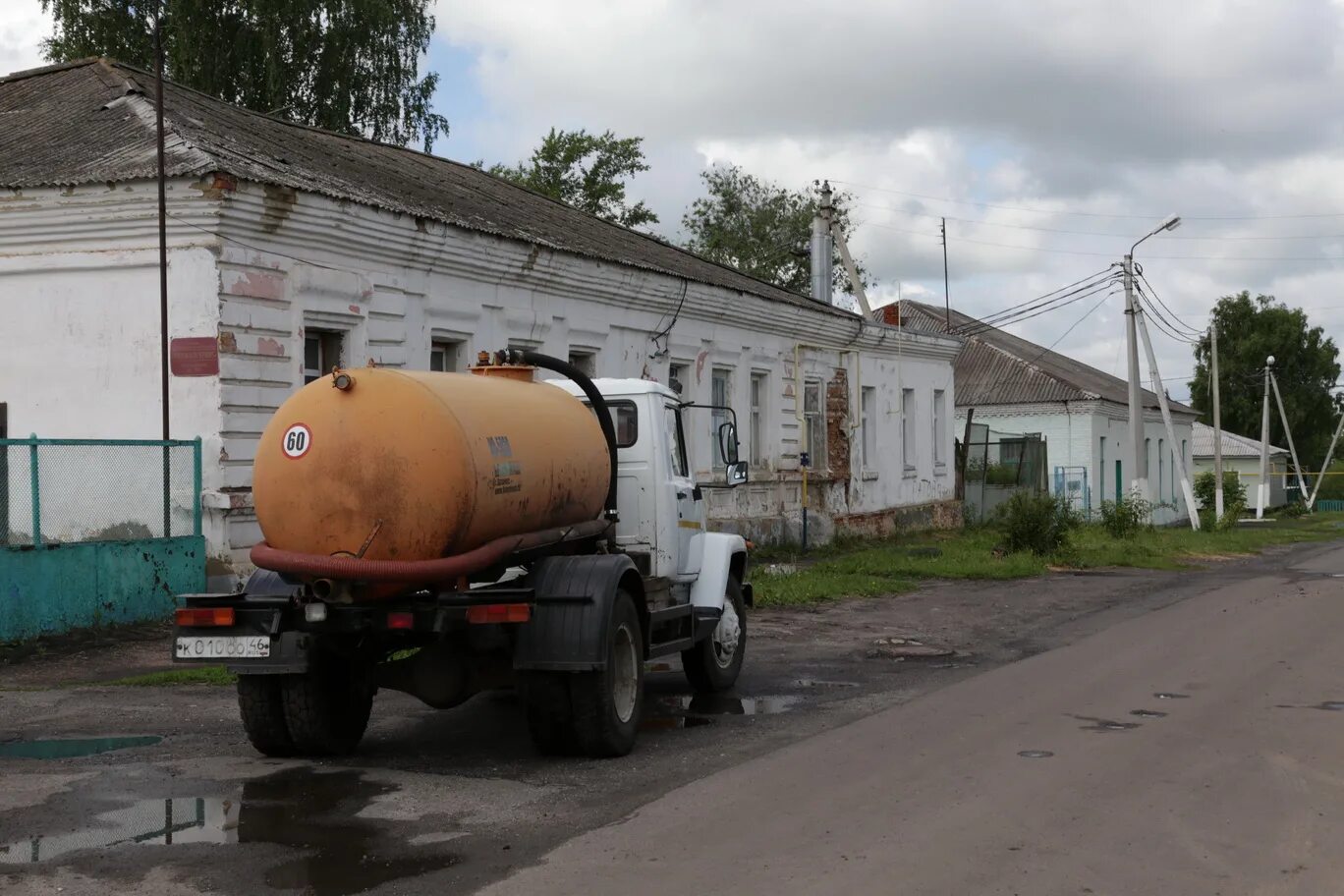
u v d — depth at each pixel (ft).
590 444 29.04
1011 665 38.52
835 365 95.20
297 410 24.57
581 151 154.61
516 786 23.12
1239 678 35.42
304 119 99.81
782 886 17.15
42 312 45.93
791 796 22.15
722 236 180.96
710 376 77.00
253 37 98.27
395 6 104.53
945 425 116.37
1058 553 81.05
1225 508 188.75
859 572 70.38
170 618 42.68
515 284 58.90
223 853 18.71
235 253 44.09
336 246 48.42
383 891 16.99
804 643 44.16
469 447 24.06
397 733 28.71
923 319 164.45
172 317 43.86
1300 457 282.77
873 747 26.32
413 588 24.18
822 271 113.60
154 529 42.70
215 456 43.62
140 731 28.35
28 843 19.21
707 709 31.45
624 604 26.40
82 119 50.78
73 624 39.81
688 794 22.40
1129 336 110.52
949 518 115.14
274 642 24.25
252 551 24.56
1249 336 273.54
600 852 18.80
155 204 43.88
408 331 52.16
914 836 19.48
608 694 25.23
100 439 43.45
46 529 39.78
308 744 25.46
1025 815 20.63
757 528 82.12
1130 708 30.66
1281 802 21.50
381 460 23.86
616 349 67.26
